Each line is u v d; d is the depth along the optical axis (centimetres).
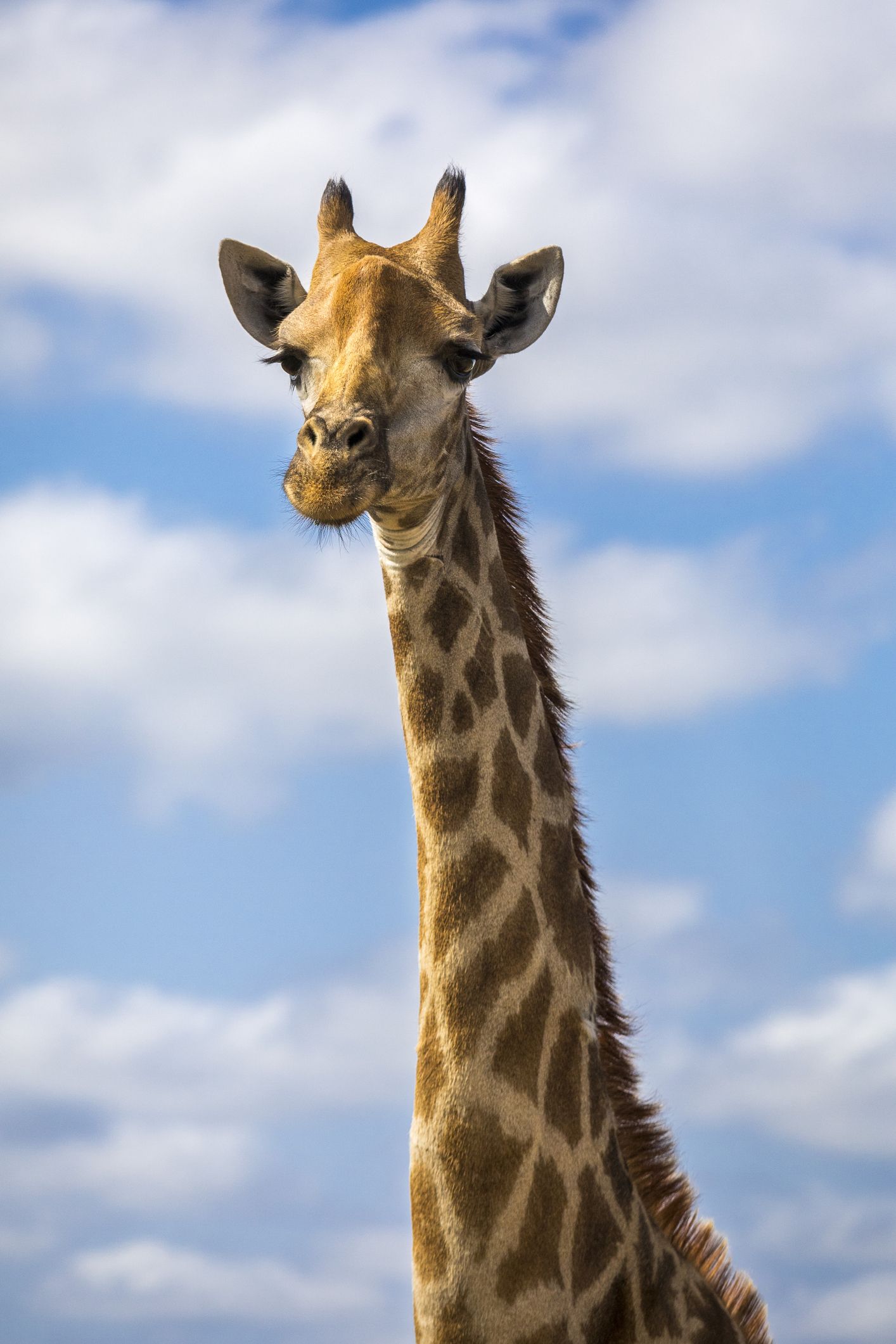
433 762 1981
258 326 2367
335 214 2220
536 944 1928
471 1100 1845
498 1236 1809
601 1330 1841
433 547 2027
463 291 2136
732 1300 2052
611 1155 1919
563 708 2236
